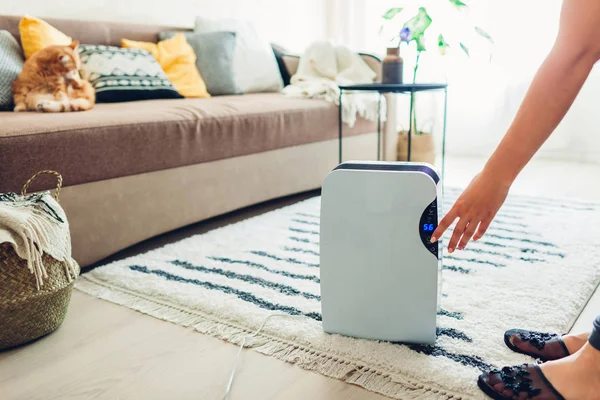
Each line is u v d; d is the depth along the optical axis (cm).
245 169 217
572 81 79
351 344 115
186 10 309
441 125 384
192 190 195
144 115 177
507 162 86
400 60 242
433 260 108
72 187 157
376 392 99
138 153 173
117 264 168
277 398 99
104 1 265
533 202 238
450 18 361
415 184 106
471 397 96
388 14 263
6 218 113
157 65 251
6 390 104
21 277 116
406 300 112
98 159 162
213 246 184
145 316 135
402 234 109
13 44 207
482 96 364
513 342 110
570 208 226
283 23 381
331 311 119
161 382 105
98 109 189
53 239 121
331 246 114
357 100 270
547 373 94
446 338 117
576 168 320
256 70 296
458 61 366
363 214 110
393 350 112
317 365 109
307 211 233
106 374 108
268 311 132
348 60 302
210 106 205
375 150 296
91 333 127
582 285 143
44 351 118
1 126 142
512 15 344
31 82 187
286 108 235
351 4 404
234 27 304
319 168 258
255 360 113
